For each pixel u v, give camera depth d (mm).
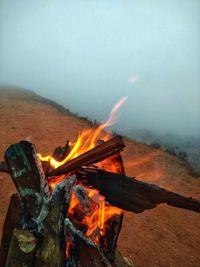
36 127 11523
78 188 2408
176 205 2316
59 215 2240
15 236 2160
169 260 4996
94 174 2414
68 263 2324
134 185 2363
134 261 4746
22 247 2111
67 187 2287
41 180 2250
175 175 9273
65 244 2271
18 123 11719
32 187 2250
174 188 8148
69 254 2348
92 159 2318
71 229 2289
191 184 8742
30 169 2256
